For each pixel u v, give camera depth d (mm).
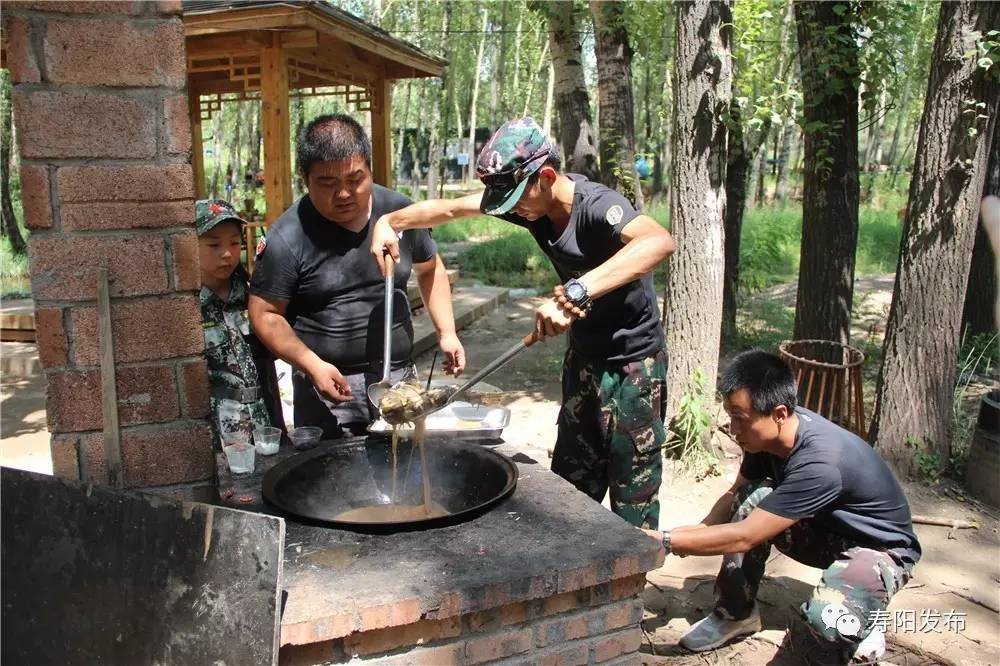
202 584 1670
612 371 2877
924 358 4414
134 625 1712
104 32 1690
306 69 7754
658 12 7992
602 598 2074
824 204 5598
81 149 1727
